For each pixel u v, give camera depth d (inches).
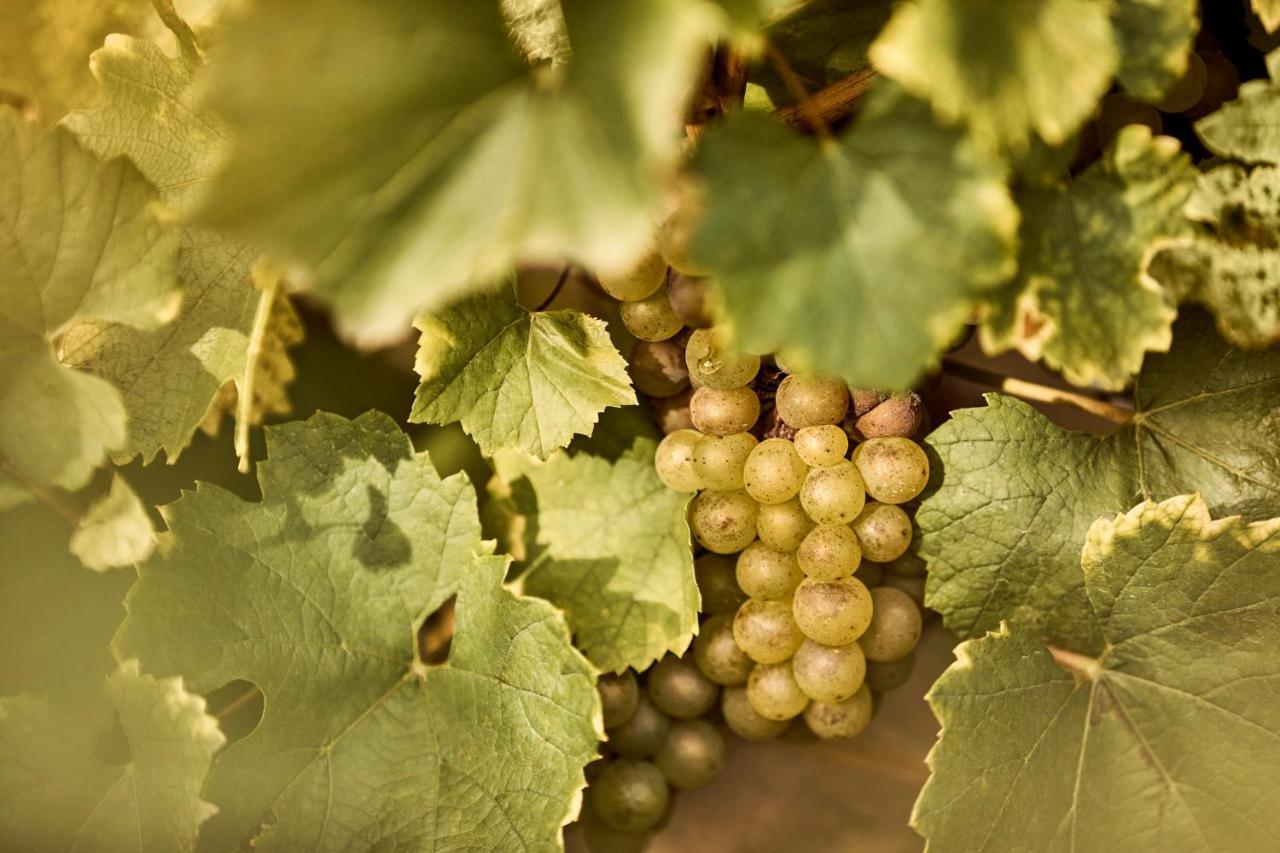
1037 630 16.8
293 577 17.0
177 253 15.7
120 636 16.5
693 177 14.0
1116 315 15.2
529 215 13.2
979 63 13.8
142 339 16.6
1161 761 16.7
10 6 16.7
